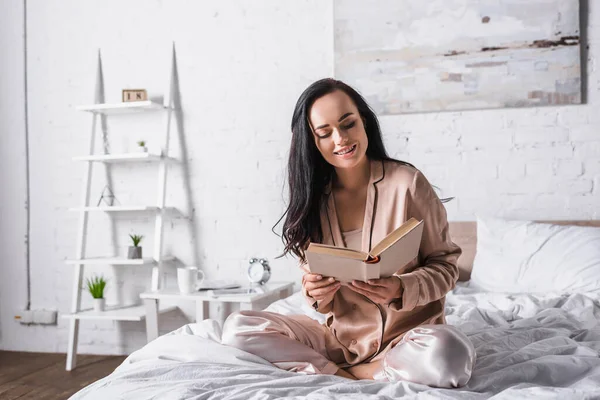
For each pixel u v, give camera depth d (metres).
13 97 3.56
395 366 1.29
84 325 3.49
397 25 3.10
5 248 3.60
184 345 1.50
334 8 3.17
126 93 3.30
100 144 3.46
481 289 2.69
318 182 1.54
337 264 1.26
